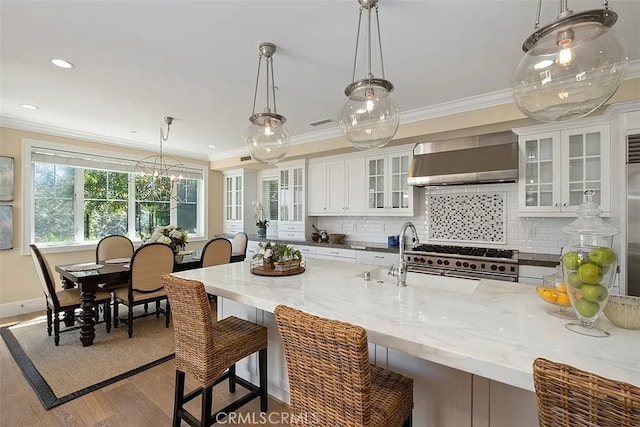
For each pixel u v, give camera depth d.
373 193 4.39
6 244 3.71
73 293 3.13
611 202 2.68
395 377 1.36
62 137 4.16
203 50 2.10
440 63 2.27
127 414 1.95
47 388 2.21
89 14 1.71
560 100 1.25
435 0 1.60
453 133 3.31
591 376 0.66
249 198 6.00
